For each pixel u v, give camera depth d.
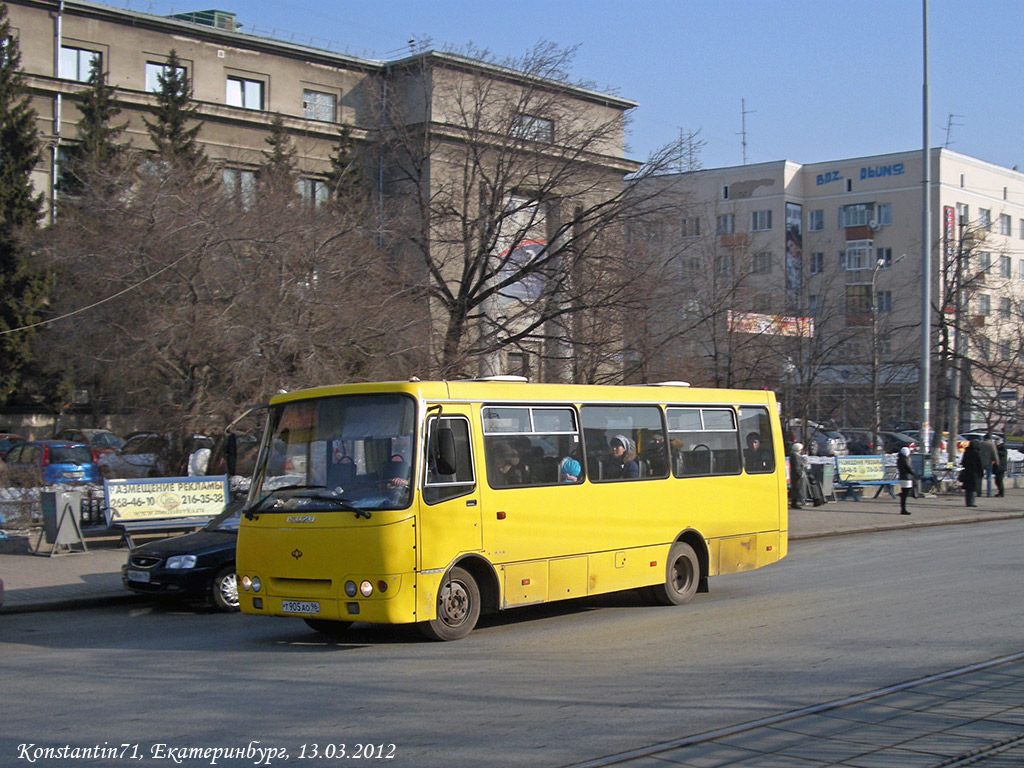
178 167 24.34
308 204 24.91
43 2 40.59
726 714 7.10
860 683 8.05
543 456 11.27
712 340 30.78
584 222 27.05
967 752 6.03
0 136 39.38
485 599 10.56
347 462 10.09
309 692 7.96
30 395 41.78
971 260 42.56
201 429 21.25
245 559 10.27
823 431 42.09
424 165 29.75
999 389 37.47
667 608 12.53
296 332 20.62
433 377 23.52
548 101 27.70
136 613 13.12
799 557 18.31
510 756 6.13
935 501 30.78
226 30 43.56
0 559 16.95
